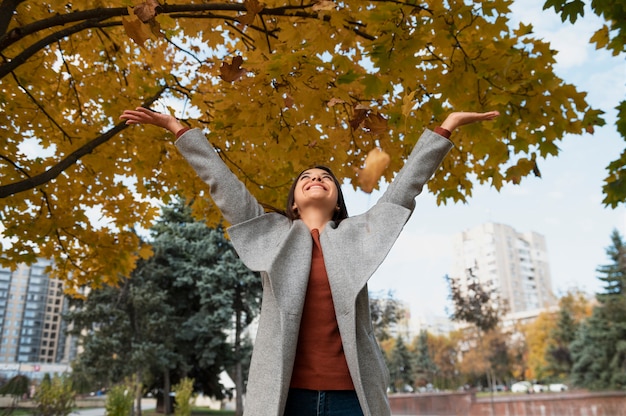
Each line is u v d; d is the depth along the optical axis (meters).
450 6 2.45
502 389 45.66
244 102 2.72
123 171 4.08
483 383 44.19
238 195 1.87
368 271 1.57
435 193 3.69
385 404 1.52
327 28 2.57
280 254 1.67
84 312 21.45
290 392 1.53
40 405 13.32
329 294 1.66
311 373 1.54
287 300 1.58
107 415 12.98
